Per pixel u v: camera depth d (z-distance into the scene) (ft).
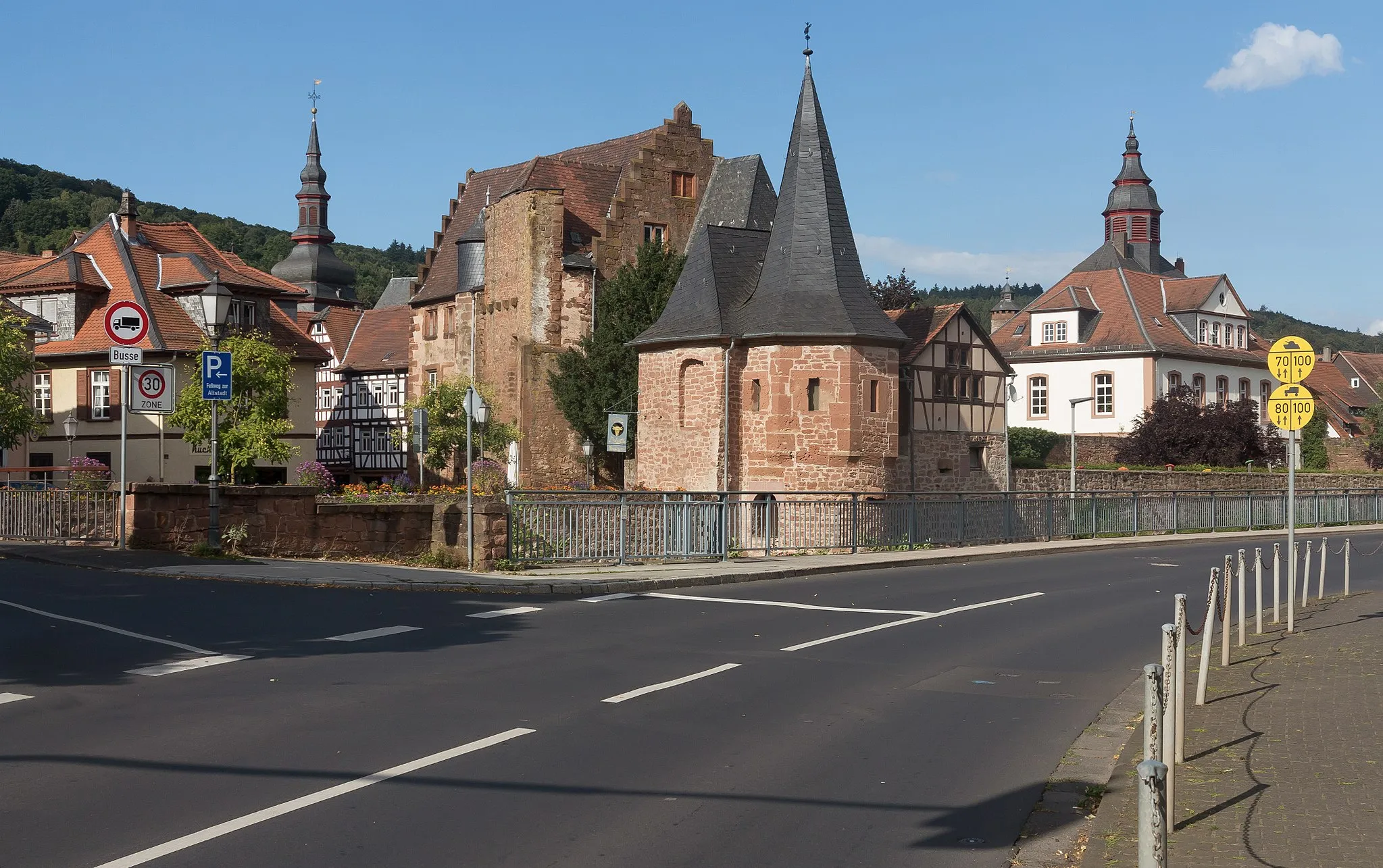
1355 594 64.80
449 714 30.14
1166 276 289.74
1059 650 43.93
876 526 93.25
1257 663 40.29
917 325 141.49
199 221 458.09
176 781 23.56
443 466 168.76
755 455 121.49
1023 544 104.17
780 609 54.95
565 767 25.32
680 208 160.15
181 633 42.27
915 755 27.58
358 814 21.59
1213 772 25.18
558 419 152.15
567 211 158.61
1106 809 22.93
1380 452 232.12
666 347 127.13
